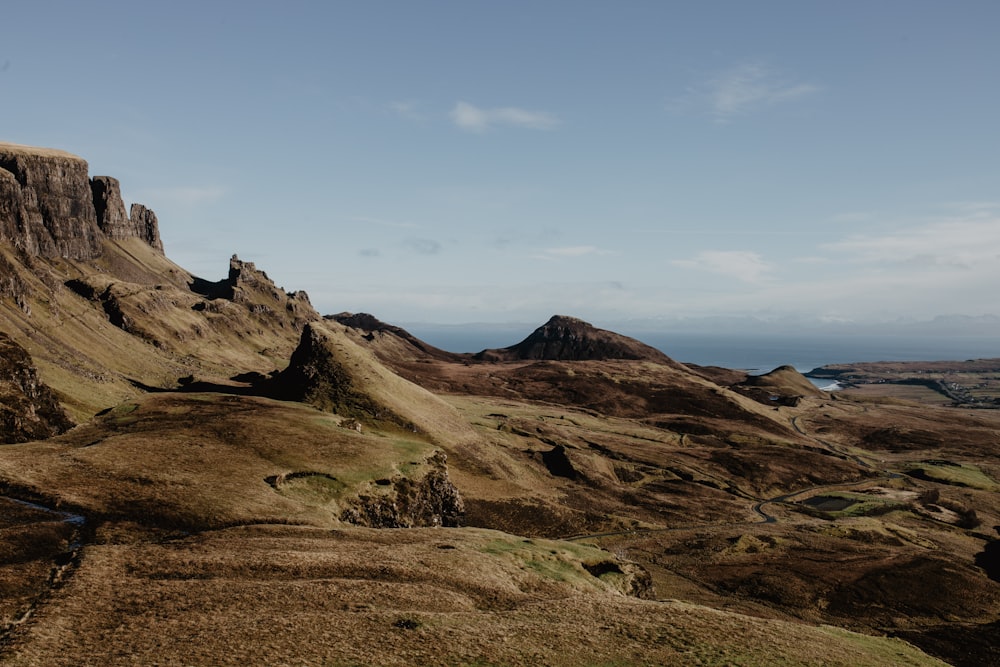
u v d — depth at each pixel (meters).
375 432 122.19
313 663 31.05
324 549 52.81
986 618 86.75
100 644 32.06
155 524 55.16
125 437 79.31
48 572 42.75
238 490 66.62
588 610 46.00
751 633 44.59
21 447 70.81
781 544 115.38
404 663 32.28
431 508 89.75
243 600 39.22
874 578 97.12
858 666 42.44
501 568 54.19
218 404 109.44
